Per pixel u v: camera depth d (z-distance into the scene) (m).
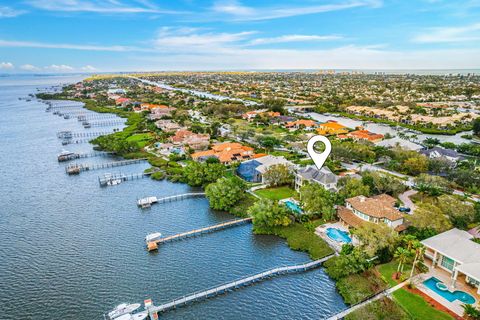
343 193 82.94
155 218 86.69
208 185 97.44
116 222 84.44
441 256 58.41
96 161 138.25
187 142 150.12
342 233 72.88
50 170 126.38
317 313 52.78
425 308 49.41
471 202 86.38
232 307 54.50
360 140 151.62
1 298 56.94
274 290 58.31
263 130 180.25
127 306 53.34
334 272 60.97
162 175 117.44
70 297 57.16
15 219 86.06
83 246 73.12
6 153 149.88
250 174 107.12
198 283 60.53
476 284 52.75
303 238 72.62
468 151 140.50
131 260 67.94
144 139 168.25
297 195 92.69
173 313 53.12
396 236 62.25
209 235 77.69
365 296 53.69
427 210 67.94
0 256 69.19
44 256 69.31
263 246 72.62
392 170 116.25
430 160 111.31
